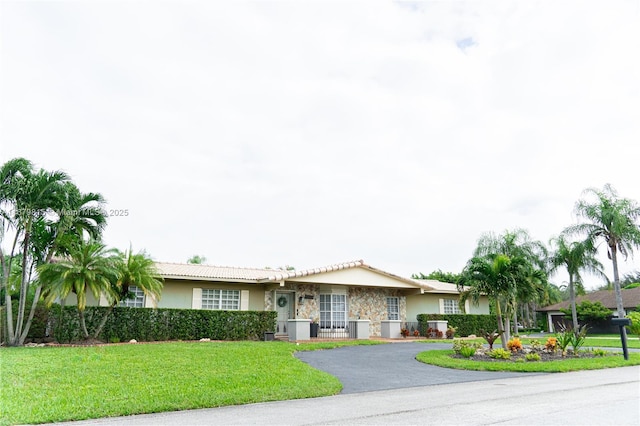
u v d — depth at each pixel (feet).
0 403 23.75
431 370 42.37
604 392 30.40
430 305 98.94
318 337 79.71
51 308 59.77
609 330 129.59
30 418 21.48
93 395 26.14
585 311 130.82
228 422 21.54
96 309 60.39
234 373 34.71
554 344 54.08
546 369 42.32
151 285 61.57
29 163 54.95
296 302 80.43
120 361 38.91
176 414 23.44
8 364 36.06
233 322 70.23
